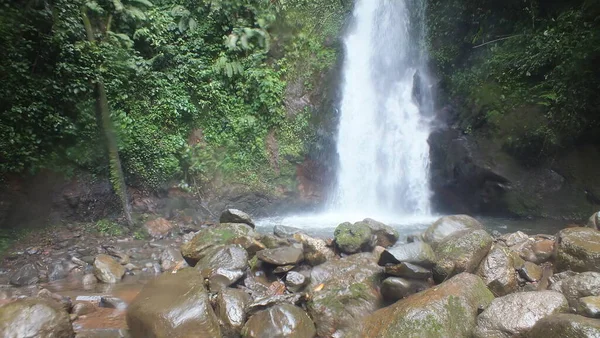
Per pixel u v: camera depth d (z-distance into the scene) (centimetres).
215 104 1225
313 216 1230
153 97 1136
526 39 1195
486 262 565
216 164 1192
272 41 1352
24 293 629
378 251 645
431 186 1255
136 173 1080
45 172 925
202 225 1058
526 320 417
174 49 1208
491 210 1145
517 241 709
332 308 506
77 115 969
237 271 580
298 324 473
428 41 1426
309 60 1370
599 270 553
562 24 1117
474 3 1339
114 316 534
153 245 880
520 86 1157
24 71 876
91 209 979
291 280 589
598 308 407
